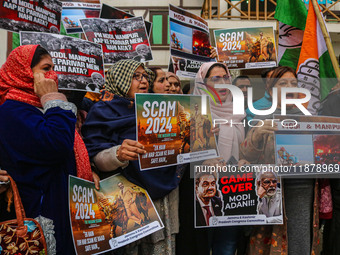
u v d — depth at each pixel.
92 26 3.06
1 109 1.93
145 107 2.29
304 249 2.47
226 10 8.30
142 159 2.25
